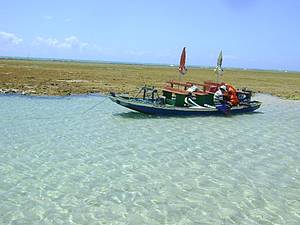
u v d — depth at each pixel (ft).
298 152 58.90
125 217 33.55
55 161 48.62
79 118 79.71
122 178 43.32
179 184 42.24
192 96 88.07
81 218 32.99
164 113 82.17
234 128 76.48
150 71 319.68
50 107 92.43
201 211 35.40
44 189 39.06
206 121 82.48
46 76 176.76
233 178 45.14
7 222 31.76
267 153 57.62
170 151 56.13
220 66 96.32
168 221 33.09
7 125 69.26
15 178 41.83
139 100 82.99
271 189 41.98
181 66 92.17
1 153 51.11
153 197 38.19
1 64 276.62
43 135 62.69
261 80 252.62
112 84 155.12
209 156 54.44
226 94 90.99
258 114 98.63
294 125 83.76
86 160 49.62
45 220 32.37
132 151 55.06
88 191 39.04
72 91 124.16
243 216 34.71
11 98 103.76
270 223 33.50
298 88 192.95
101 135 64.49
